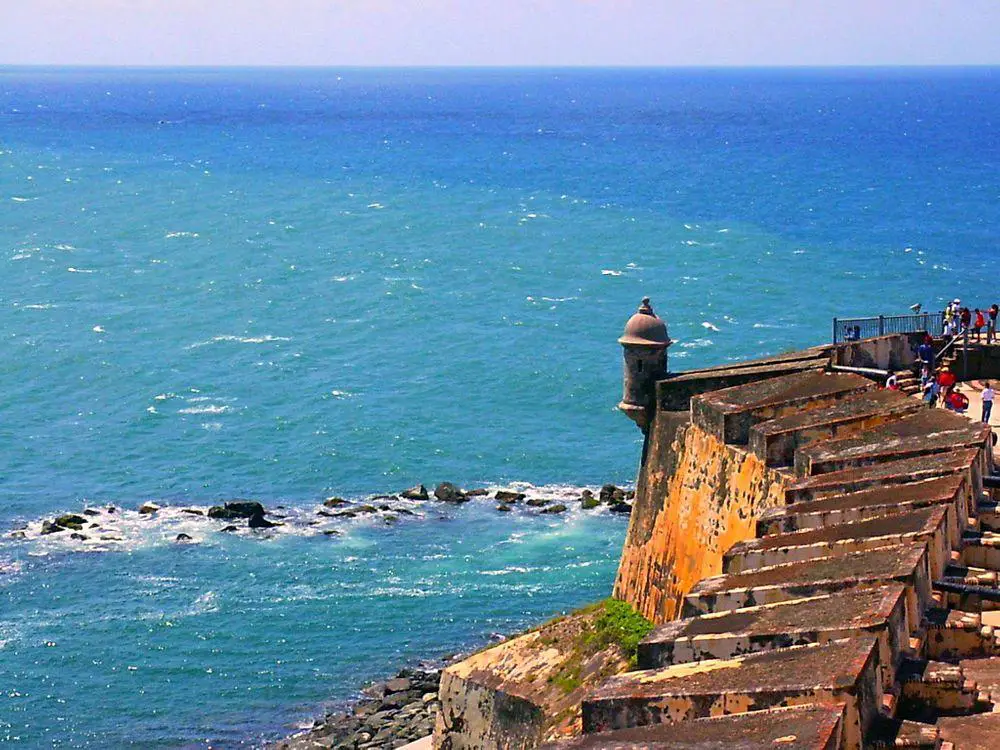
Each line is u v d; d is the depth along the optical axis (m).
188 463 94.25
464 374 114.25
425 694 64.56
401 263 160.62
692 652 27.17
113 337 125.75
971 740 24.06
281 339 125.94
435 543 80.81
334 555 79.19
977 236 173.62
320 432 100.00
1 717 62.81
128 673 66.69
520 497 87.38
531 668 43.69
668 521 46.22
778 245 169.25
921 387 48.34
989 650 28.48
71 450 96.69
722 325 131.12
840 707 22.34
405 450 96.50
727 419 42.88
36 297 141.50
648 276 153.25
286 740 61.31
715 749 21.45
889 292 143.75
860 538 31.00
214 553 79.44
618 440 99.00
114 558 78.75
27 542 80.69
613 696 24.84
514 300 141.88
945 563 31.48
